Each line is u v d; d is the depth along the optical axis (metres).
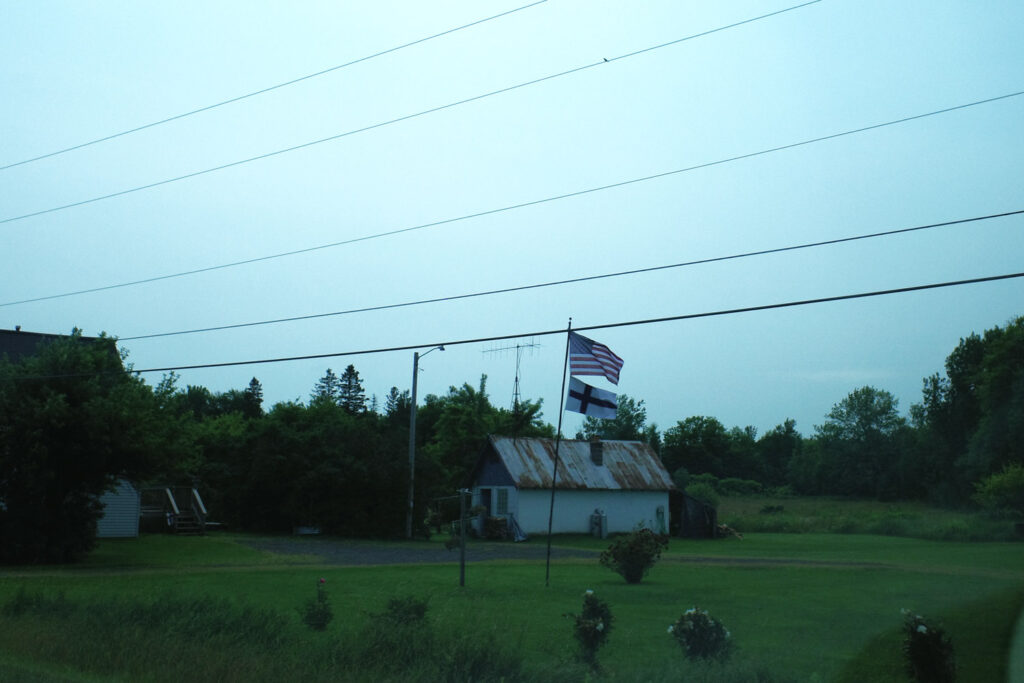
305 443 44.03
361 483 43.03
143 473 28.02
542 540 45.03
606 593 19.30
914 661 9.17
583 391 23.08
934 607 10.52
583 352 23.25
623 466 51.78
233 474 45.22
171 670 10.23
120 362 29.23
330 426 44.84
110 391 27.44
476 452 68.31
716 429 104.38
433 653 10.46
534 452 49.06
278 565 26.62
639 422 103.44
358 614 15.67
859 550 21.92
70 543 27.20
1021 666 8.42
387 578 22.69
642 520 50.50
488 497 48.78
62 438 26.64
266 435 45.22
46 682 9.62
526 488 46.41
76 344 28.23
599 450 51.22
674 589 19.91
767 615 15.18
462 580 20.59
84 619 12.95
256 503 44.94
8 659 10.95
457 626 12.23
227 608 13.47
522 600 18.03
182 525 39.91
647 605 17.23
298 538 40.56
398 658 10.50
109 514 36.03
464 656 10.23
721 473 102.25
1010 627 9.16
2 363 28.00
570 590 19.97
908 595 12.96
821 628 13.55
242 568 25.39
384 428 49.06
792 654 11.43
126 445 26.98
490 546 39.38
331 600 17.75
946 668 8.85
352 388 121.88
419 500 44.44
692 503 49.47
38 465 25.88
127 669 10.40
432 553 33.22
